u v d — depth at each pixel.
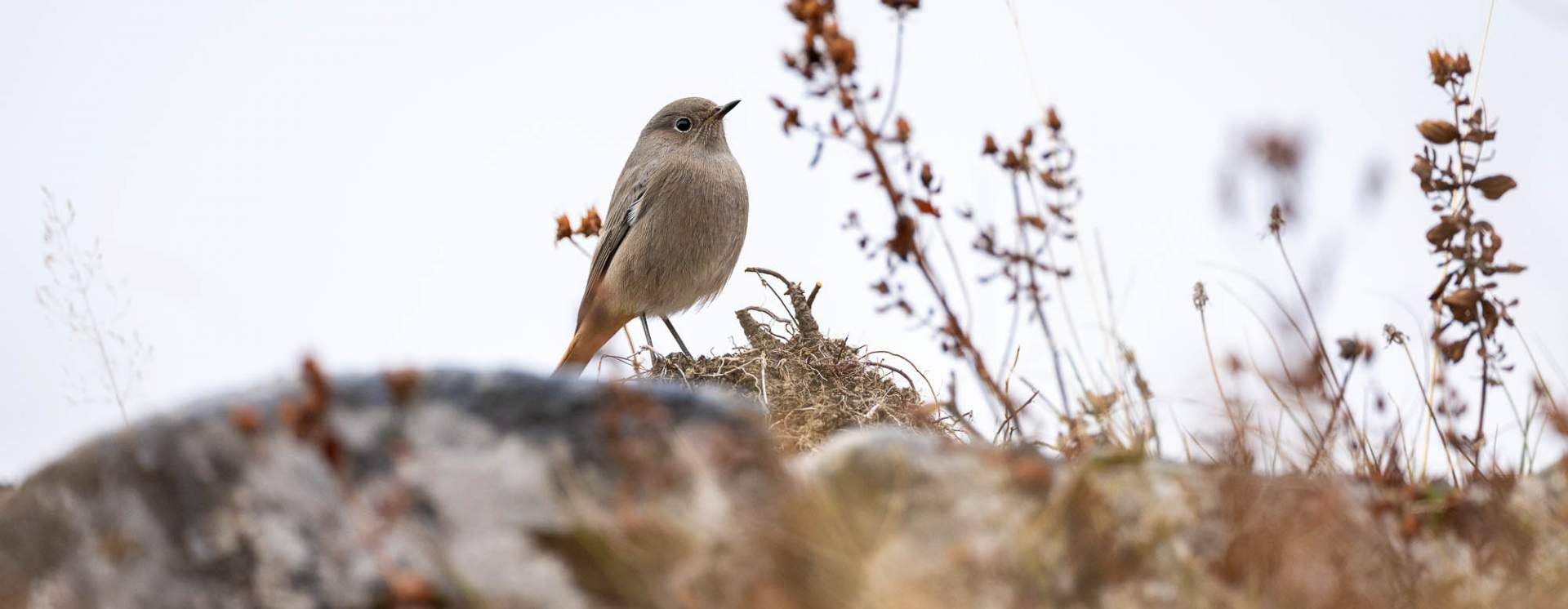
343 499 7.63
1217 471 8.51
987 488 8.01
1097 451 9.72
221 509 7.72
